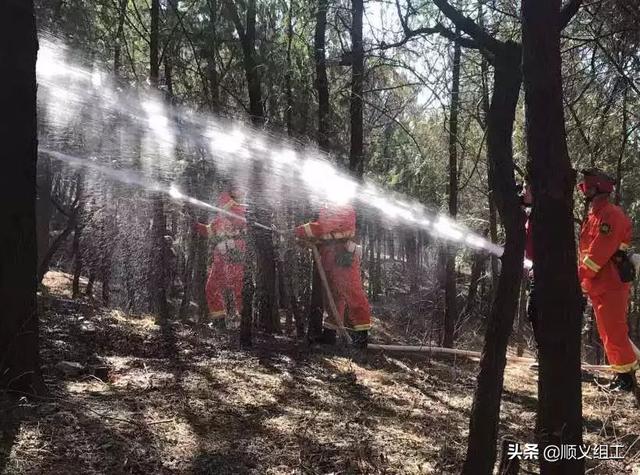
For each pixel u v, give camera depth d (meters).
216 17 6.31
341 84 7.19
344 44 6.83
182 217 6.57
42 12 5.52
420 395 4.42
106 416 3.14
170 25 6.43
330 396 4.12
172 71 6.93
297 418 3.55
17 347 3.15
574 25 5.23
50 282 8.38
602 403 4.77
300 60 6.45
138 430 3.05
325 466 2.92
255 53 6.15
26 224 3.18
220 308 6.14
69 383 3.71
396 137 7.95
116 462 2.67
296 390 4.18
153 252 6.54
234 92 6.98
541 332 2.05
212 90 6.37
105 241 6.66
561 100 1.99
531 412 4.34
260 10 6.34
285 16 6.43
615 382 5.09
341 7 6.27
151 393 3.70
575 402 2.04
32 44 3.21
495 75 2.39
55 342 4.63
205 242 6.67
